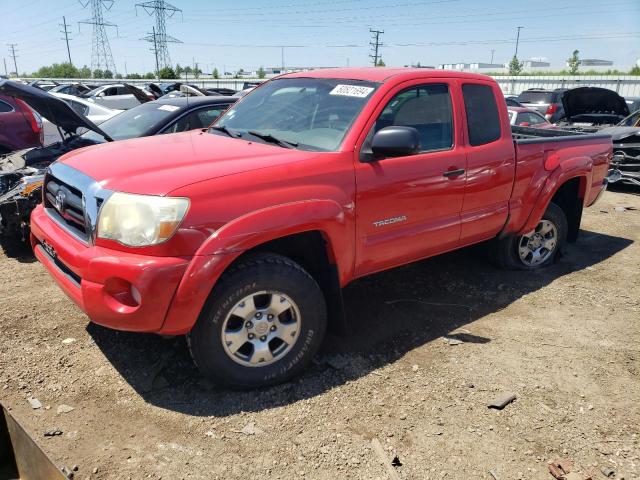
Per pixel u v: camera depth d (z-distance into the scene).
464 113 4.08
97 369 3.30
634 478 2.59
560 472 2.60
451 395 3.18
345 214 3.27
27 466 2.07
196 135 4.04
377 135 3.29
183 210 2.71
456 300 4.52
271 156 3.22
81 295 2.86
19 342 3.57
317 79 4.08
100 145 3.76
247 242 2.84
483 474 2.59
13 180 5.20
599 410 3.10
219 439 2.74
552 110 17.97
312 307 3.18
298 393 3.15
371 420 2.94
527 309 4.40
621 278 5.18
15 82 4.79
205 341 2.90
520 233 4.86
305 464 2.60
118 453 2.62
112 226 2.75
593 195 5.61
